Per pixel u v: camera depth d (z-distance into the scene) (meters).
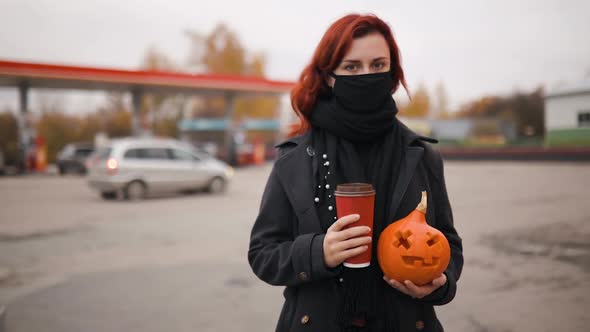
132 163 11.66
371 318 1.24
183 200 11.62
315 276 1.13
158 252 5.96
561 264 4.99
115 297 4.24
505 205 9.41
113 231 7.45
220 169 13.32
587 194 10.57
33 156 23.47
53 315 3.82
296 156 1.33
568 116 23.08
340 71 1.32
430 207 1.31
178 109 48.38
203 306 3.99
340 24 1.34
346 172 1.28
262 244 1.31
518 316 3.60
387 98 1.31
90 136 41.81
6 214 9.35
